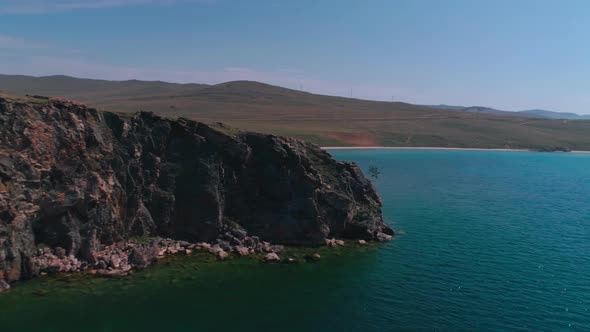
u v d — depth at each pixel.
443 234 76.81
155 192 64.88
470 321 44.84
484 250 67.62
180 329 42.12
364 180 81.25
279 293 50.78
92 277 52.19
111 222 59.03
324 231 68.88
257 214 69.94
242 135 72.19
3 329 40.56
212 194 66.44
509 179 155.88
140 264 55.69
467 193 122.12
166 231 65.75
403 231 78.50
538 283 54.56
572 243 72.12
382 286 53.28
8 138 51.72
